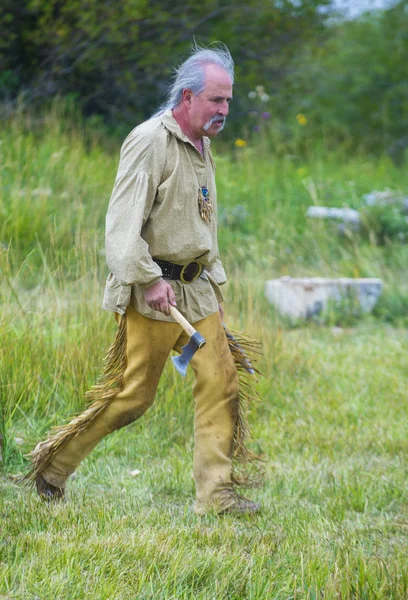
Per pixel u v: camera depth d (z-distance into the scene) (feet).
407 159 83.15
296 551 18.39
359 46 93.50
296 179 65.77
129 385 20.43
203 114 19.48
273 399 31.45
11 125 56.24
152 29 74.90
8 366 26.58
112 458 24.99
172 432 27.27
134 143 19.27
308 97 89.76
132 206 18.94
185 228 19.74
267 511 21.31
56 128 57.16
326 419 29.89
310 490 23.03
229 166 65.46
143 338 20.01
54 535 17.69
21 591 15.33
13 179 47.57
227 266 42.04
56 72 71.05
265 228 54.70
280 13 85.71
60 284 30.40
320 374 34.76
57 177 49.62
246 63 83.05
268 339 35.24
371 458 26.11
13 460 23.70
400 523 21.24
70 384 27.09
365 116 92.07
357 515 21.54
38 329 28.50
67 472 21.02
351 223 57.00
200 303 20.45
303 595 16.14
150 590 15.72
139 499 21.74
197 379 20.95
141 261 18.74
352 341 41.78
